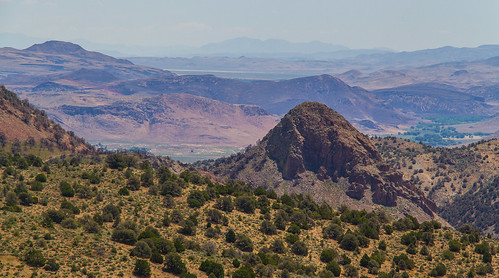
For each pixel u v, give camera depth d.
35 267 143.38
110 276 147.50
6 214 175.50
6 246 149.88
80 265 150.00
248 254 180.12
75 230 176.88
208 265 161.75
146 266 153.50
